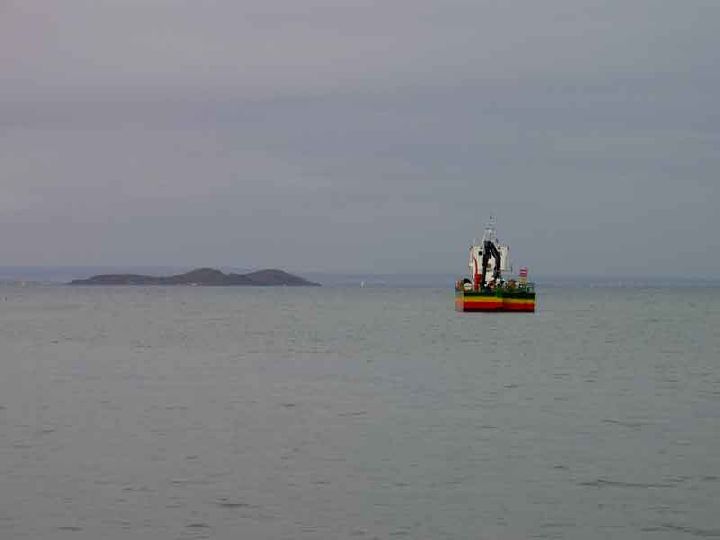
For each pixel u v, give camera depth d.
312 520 32.00
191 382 69.62
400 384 68.19
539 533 30.84
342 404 57.34
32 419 51.50
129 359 89.56
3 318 177.00
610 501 34.41
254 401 58.69
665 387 67.12
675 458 41.28
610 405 57.44
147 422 50.50
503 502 34.22
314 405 56.94
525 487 36.22
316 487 36.06
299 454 41.97
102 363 85.31
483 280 170.75
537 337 121.38
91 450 42.72
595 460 40.91
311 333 130.62
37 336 124.38
